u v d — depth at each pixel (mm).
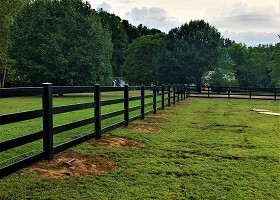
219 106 19562
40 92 5164
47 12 33656
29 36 32125
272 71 57281
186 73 48562
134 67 64562
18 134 7977
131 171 5422
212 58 47906
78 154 6090
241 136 9141
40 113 5172
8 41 32719
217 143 7996
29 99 22922
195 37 50562
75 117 11625
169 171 5508
